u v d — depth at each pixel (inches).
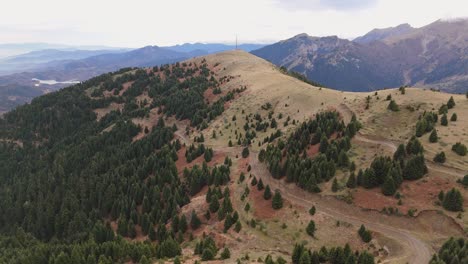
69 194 5590.6
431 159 3314.5
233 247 3235.7
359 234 2940.5
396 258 2564.0
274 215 3479.3
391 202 3083.2
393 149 3646.7
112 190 5147.6
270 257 2704.2
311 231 3117.6
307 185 3612.2
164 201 4557.1
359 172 3371.1
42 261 3730.3
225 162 4943.4
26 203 5753.0
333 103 5418.3
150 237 4013.3
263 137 5541.3
